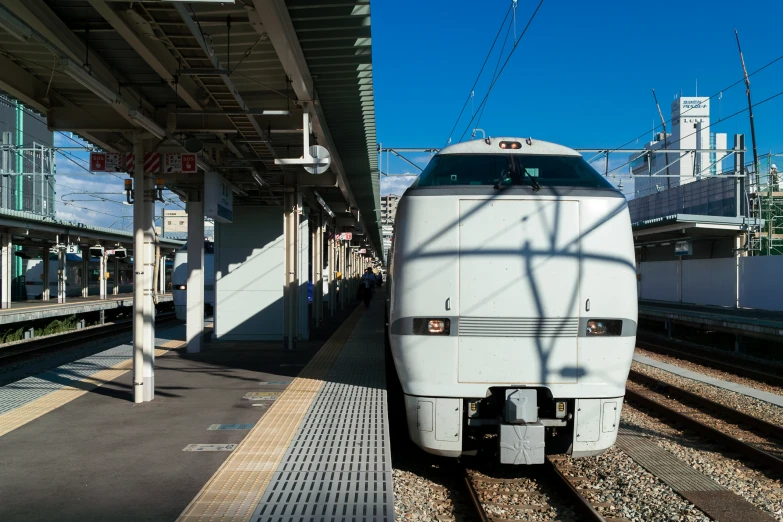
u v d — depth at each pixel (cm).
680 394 995
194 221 1212
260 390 839
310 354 1208
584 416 550
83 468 516
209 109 815
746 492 558
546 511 519
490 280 545
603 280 549
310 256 1947
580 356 548
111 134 852
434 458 678
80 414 705
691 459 650
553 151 615
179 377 944
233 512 420
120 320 2603
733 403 957
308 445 575
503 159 600
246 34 623
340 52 703
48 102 749
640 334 2033
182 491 462
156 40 610
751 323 1492
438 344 548
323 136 920
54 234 2659
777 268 1978
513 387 548
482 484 583
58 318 2125
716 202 2756
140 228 770
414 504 527
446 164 600
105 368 1016
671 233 2444
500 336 546
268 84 771
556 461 648
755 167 2792
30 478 491
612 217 557
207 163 956
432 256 549
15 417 691
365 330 1677
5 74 662
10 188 2973
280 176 1270
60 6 571
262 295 1419
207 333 1614
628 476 591
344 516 413
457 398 550
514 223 548
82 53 647
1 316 1703
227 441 595
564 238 549
